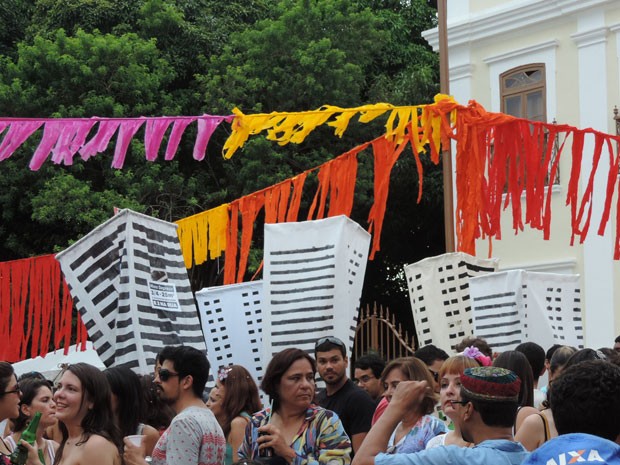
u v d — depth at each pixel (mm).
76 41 24516
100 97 24203
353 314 8727
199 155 9375
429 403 6969
